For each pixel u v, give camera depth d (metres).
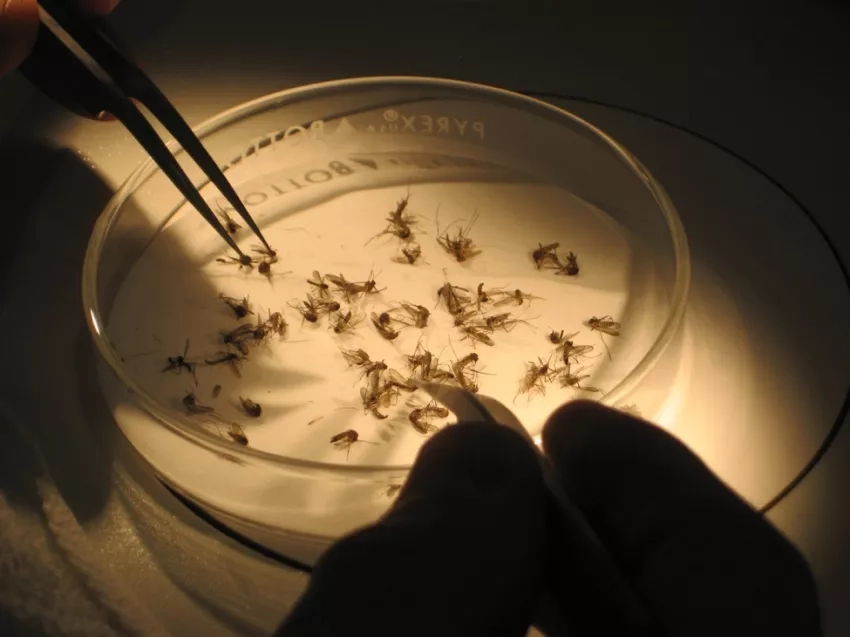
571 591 0.15
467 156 0.23
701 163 0.22
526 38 0.25
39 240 0.22
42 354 0.20
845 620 0.17
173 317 0.21
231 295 0.21
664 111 0.23
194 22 0.25
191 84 0.24
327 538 0.18
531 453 0.16
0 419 0.19
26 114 0.23
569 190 0.22
